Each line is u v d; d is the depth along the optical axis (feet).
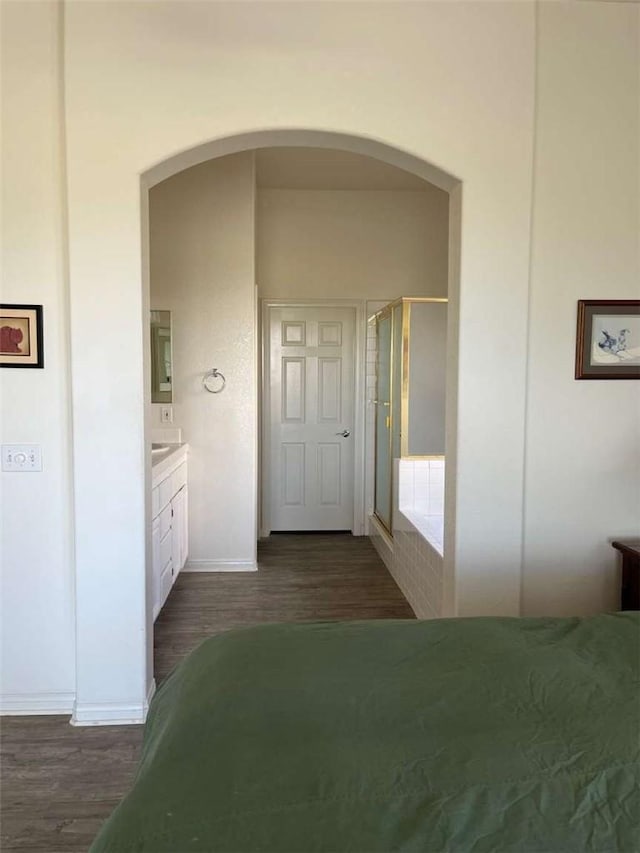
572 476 8.33
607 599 8.50
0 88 7.42
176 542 12.00
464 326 7.96
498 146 7.84
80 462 7.60
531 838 2.82
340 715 3.71
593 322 8.18
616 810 2.97
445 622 5.17
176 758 3.37
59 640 7.98
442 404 13.30
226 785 3.12
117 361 7.56
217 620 11.09
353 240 16.51
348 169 14.57
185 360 13.61
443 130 7.77
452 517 8.27
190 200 13.38
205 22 7.44
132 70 7.39
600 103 7.98
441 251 16.63
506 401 8.06
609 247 8.14
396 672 4.24
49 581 7.93
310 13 7.54
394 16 7.64
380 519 16.14
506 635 4.85
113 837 2.86
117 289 7.50
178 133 7.47
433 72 7.72
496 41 7.76
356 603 12.01
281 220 16.34
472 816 2.92
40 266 7.61
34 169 7.52
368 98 7.65
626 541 8.34
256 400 14.19
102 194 7.42
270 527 17.25
